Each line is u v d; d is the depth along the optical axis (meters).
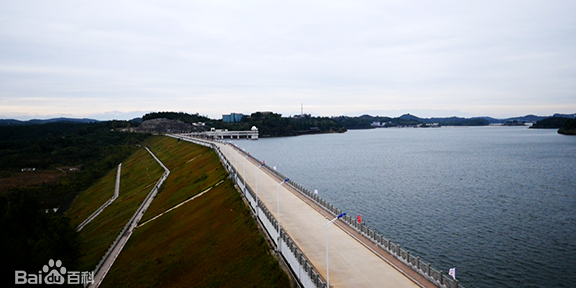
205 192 92.06
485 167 162.88
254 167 113.00
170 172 140.88
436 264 61.66
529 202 98.50
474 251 66.50
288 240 44.72
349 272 39.28
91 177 172.62
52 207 138.75
